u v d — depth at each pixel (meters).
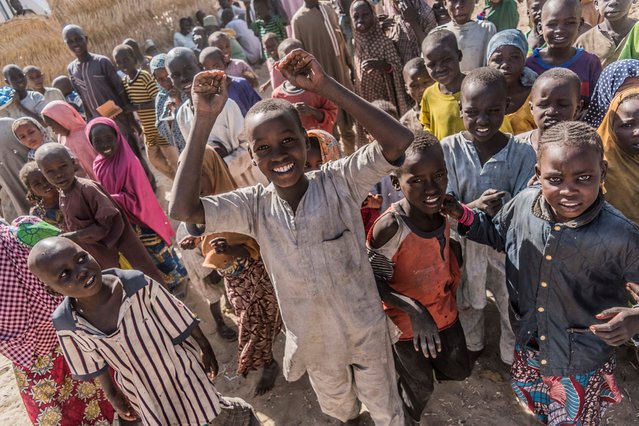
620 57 4.05
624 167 2.95
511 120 3.61
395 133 2.01
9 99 6.62
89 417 3.27
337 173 2.26
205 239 3.36
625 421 2.91
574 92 2.89
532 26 5.40
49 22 9.86
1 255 2.90
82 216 3.77
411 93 4.46
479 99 2.79
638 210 3.04
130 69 6.72
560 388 2.48
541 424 2.98
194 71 4.82
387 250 2.61
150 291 2.58
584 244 2.14
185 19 11.19
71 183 3.71
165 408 2.71
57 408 3.14
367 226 3.05
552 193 2.04
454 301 2.88
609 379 2.49
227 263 3.20
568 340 2.35
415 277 2.67
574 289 2.25
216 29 11.21
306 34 6.13
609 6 4.36
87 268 2.39
